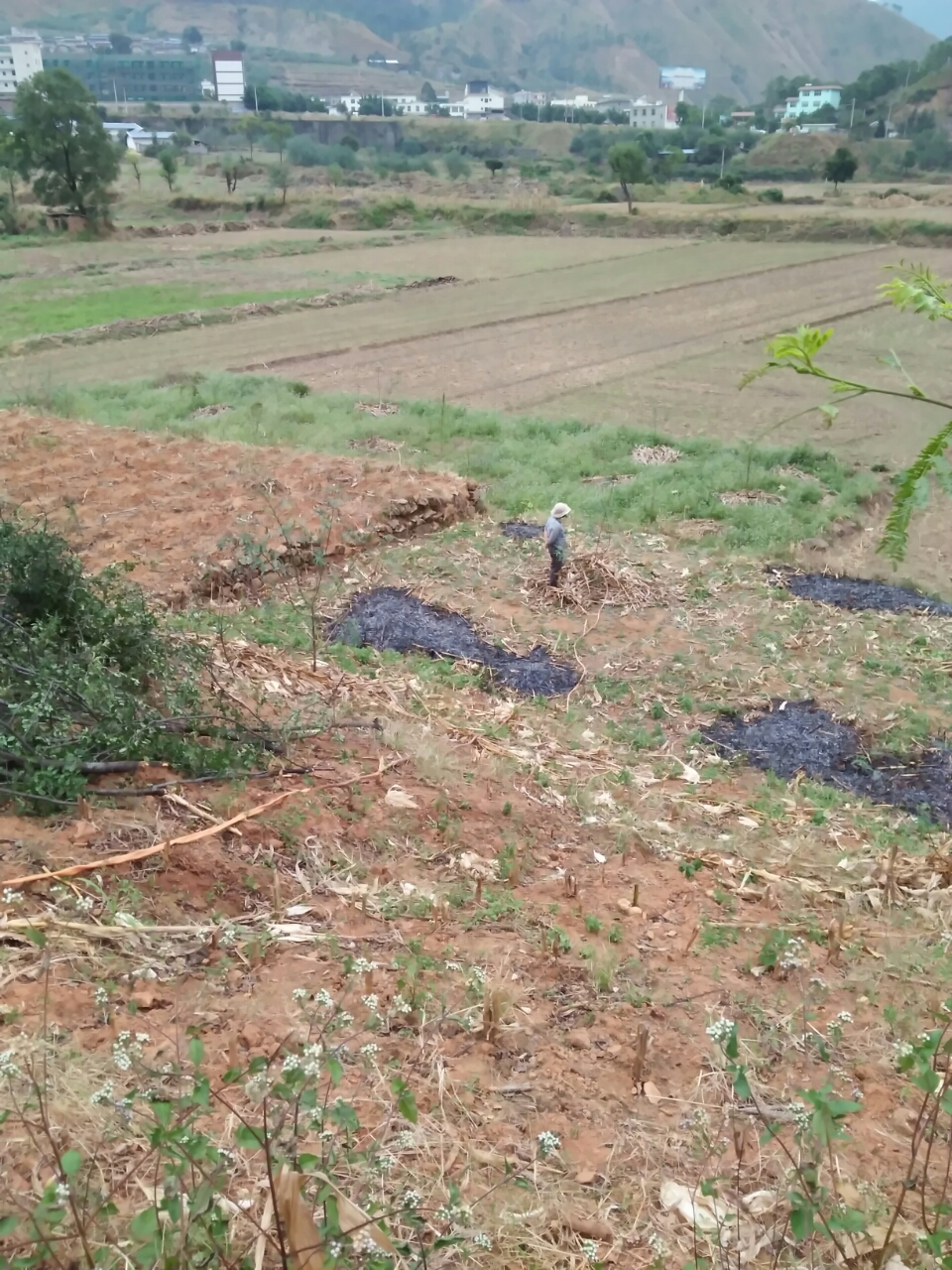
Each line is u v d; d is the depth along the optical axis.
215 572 11.66
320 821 6.16
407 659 10.55
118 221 61.59
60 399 21.56
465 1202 3.56
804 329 2.07
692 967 5.54
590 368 28.03
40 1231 2.68
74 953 4.45
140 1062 3.41
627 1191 3.83
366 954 5.02
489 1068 4.40
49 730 5.89
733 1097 4.42
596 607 12.36
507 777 7.75
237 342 31.25
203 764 6.29
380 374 27.34
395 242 55.97
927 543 16.03
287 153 104.38
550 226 60.56
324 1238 2.62
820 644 11.74
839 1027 4.32
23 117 54.28
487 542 13.98
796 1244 3.56
